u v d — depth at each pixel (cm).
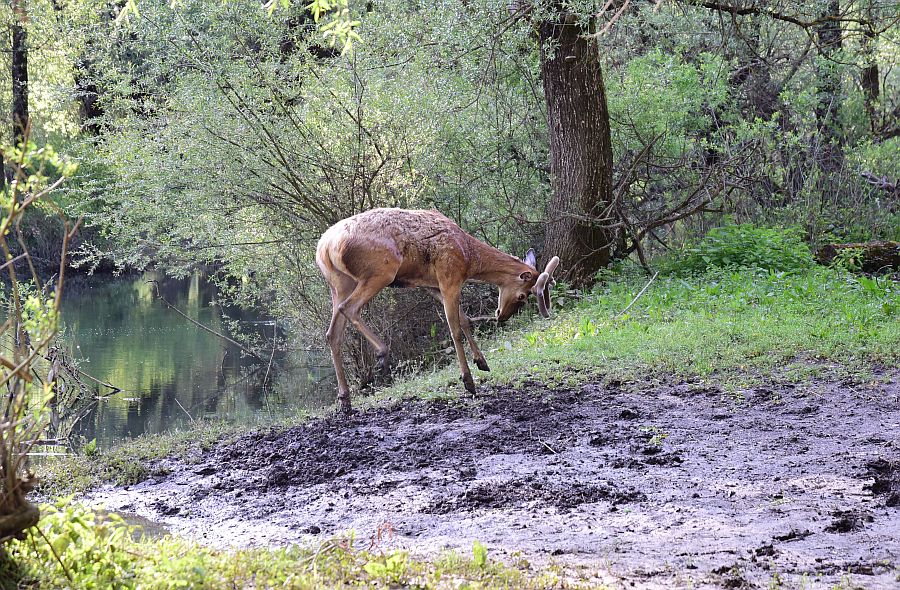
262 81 1514
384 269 951
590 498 659
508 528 600
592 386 1021
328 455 847
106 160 1595
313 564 484
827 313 1271
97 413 1293
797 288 1397
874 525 576
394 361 1492
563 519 613
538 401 980
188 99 1466
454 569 493
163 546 518
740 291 1402
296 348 1631
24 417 466
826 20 1769
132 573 452
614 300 1461
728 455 755
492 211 1669
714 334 1171
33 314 476
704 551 533
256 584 453
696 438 811
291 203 1469
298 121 1486
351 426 956
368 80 1523
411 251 972
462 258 995
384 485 737
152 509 742
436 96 1535
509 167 1762
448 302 995
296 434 946
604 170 1681
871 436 784
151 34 1484
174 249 1619
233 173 1467
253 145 1449
